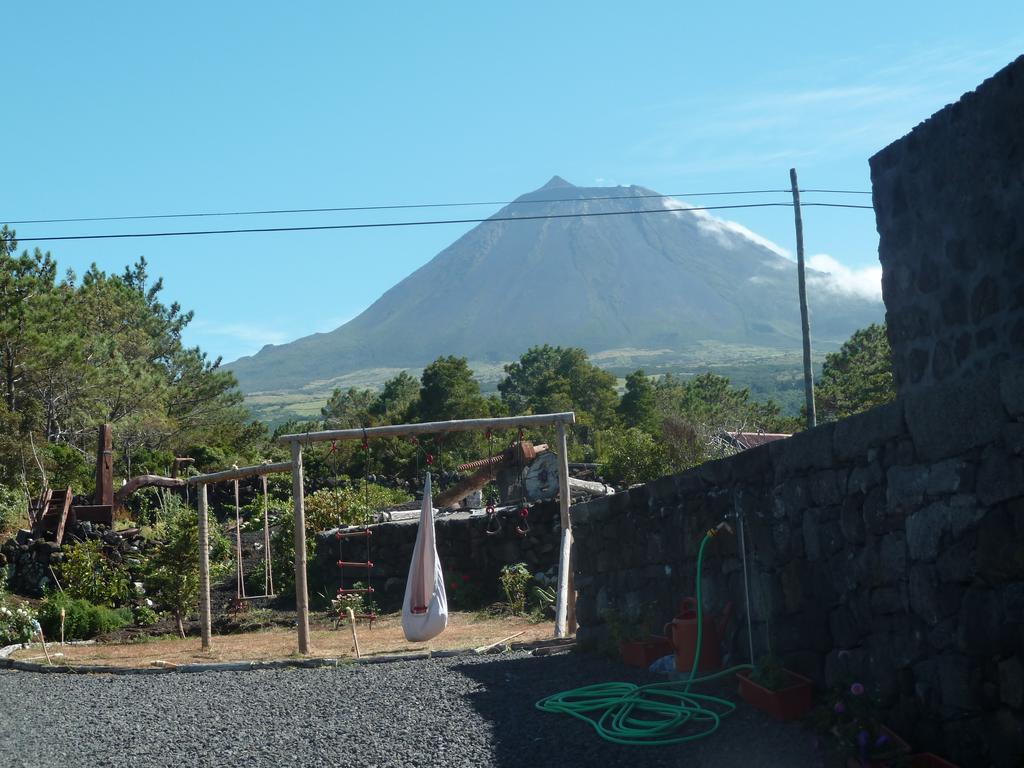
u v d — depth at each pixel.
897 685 5.12
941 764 4.59
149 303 50.97
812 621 5.95
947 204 5.66
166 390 37.75
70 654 12.48
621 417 58.69
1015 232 5.13
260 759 6.14
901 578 5.09
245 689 8.83
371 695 7.89
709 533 6.84
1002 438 4.36
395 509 21.47
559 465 12.09
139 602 16.70
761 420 50.56
